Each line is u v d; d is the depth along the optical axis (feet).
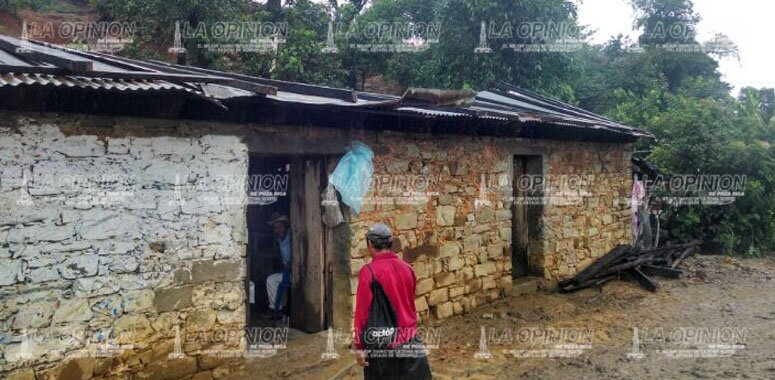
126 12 40.19
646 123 52.65
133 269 14.78
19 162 12.93
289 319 22.43
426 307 23.09
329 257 20.88
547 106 35.81
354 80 56.34
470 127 24.63
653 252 36.50
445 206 24.00
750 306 27.02
